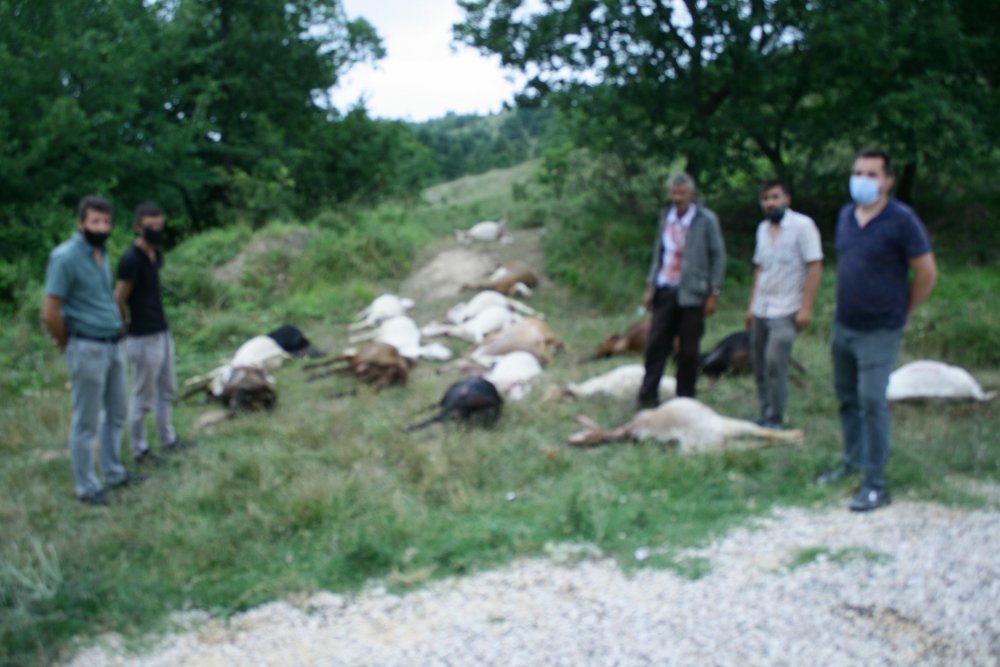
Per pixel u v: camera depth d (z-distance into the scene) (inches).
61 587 173.6
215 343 453.7
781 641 140.6
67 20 657.0
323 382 350.3
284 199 762.2
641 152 610.2
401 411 294.5
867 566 164.6
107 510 214.2
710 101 598.9
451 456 238.2
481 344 383.6
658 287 281.9
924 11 538.6
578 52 584.1
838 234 205.2
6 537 196.2
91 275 215.8
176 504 216.2
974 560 163.8
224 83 868.6
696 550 179.6
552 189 788.6
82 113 599.8
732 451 230.8
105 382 225.1
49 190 617.0
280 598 169.2
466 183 1322.6
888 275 193.2
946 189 656.4
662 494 213.8
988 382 313.4
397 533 192.7
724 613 151.0
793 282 243.9
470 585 169.8
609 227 608.4
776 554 174.4
